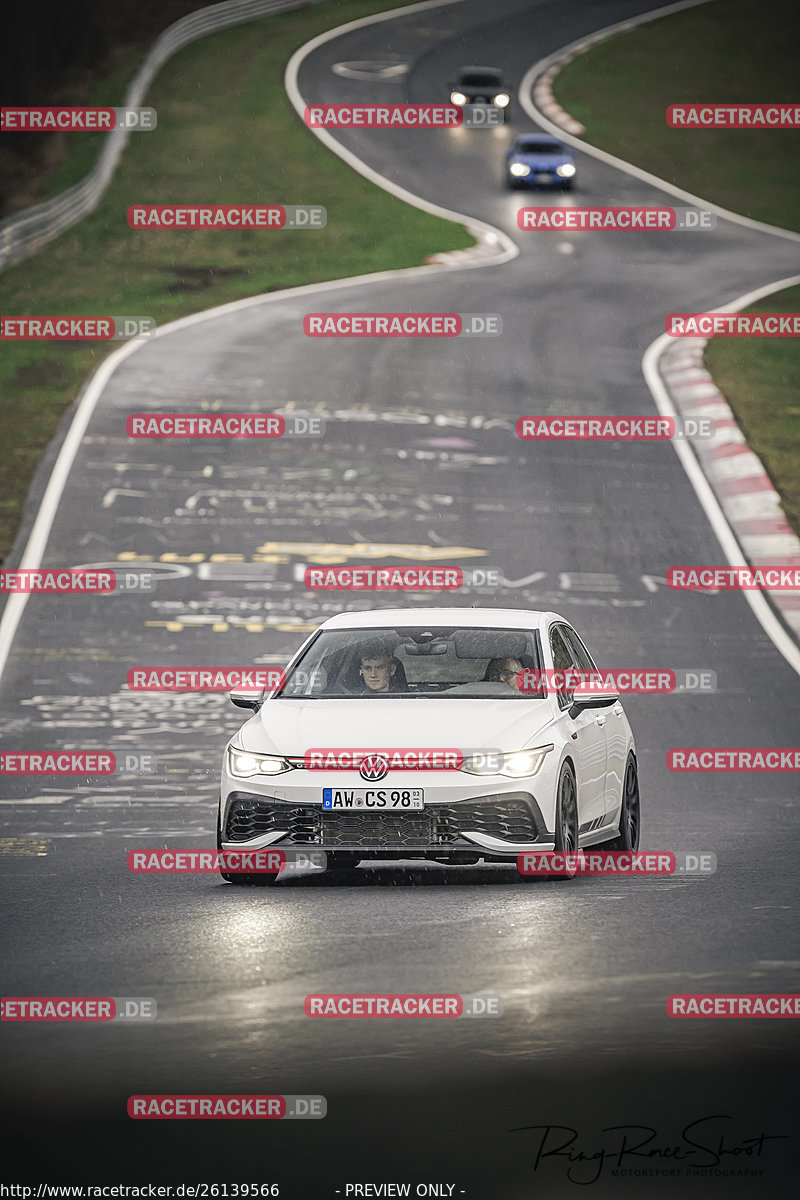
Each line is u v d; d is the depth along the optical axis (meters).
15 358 118.69
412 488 86.75
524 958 24.28
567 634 38.22
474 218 178.00
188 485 86.12
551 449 95.06
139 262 159.75
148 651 62.75
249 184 191.62
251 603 68.69
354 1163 16.02
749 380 113.44
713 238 178.25
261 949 25.25
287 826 31.41
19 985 22.98
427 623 36.69
